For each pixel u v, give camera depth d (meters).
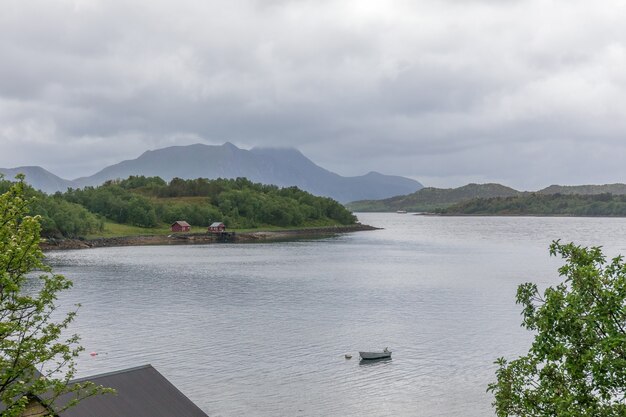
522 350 69.94
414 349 70.50
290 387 56.56
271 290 116.00
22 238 21.42
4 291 21.05
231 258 183.25
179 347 70.50
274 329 80.50
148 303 100.12
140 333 77.38
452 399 53.66
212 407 51.16
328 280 130.88
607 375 18.77
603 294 18.86
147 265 160.50
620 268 20.34
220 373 60.59
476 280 131.12
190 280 129.75
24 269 21.50
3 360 21.27
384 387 56.75
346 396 54.25
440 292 113.81
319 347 71.12
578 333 19.47
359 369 62.38
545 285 122.12
